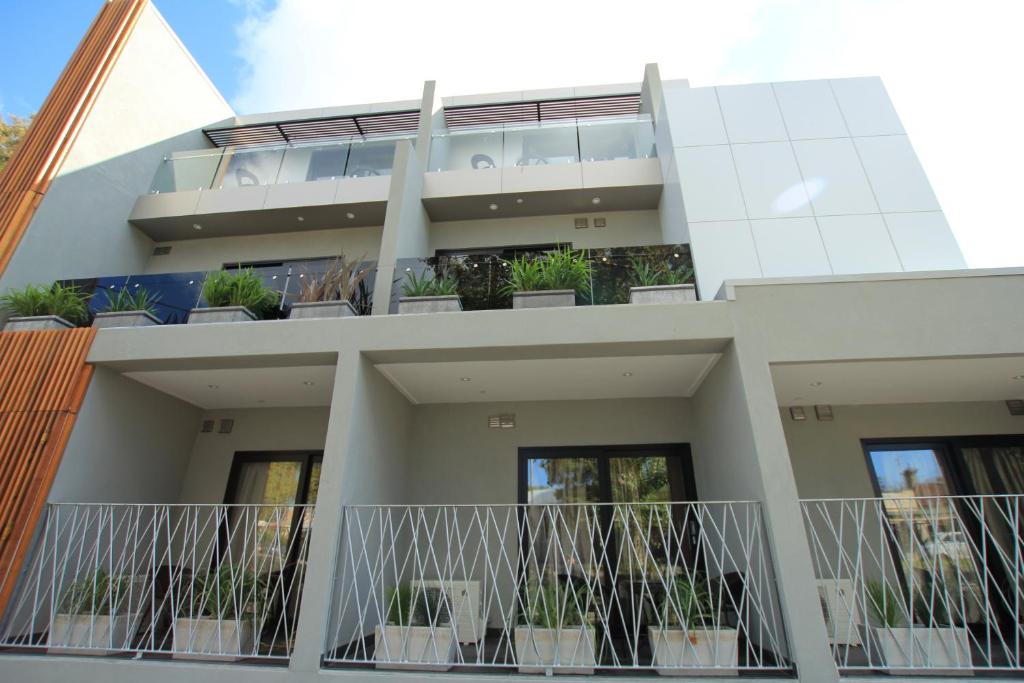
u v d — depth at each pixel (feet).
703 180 17.43
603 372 14.43
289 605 15.87
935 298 11.68
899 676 9.12
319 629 9.96
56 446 12.58
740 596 12.01
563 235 22.53
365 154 23.89
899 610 12.23
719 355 12.98
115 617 11.27
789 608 9.37
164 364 13.71
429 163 22.82
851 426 16.05
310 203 22.11
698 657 9.77
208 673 9.86
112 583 11.96
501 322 12.49
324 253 23.40
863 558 14.70
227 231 23.67
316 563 10.53
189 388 16.01
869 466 15.65
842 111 18.24
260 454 17.93
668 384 15.58
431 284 14.87
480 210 22.48
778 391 14.73
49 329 14.10
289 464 17.87
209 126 27.48
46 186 18.13
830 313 11.83
